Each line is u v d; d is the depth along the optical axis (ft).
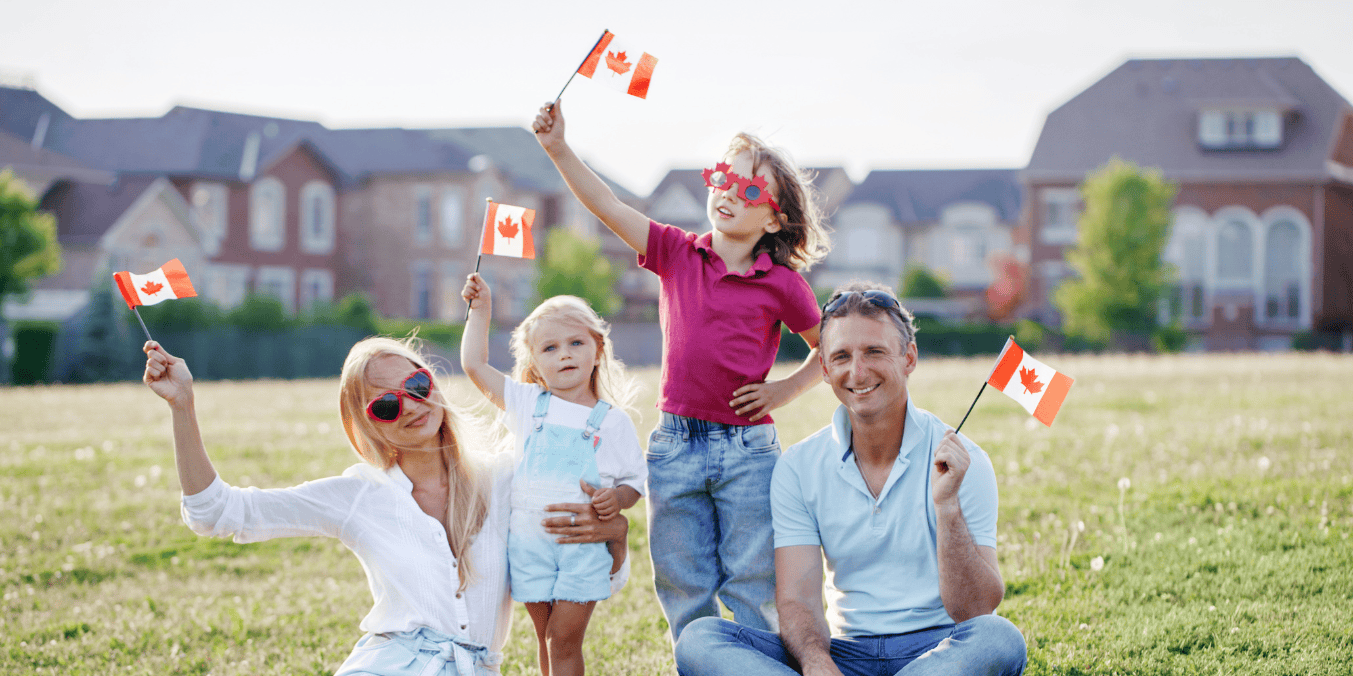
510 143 138.41
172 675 12.52
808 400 36.04
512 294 125.29
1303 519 16.39
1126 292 93.56
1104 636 12.36
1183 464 21.40
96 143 115.96
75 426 34.78
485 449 10.59
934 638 9.46
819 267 143.74
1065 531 16.71
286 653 13.12
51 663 12.98
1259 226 112.98
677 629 11.41
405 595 9.36
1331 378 38.88
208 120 118.93
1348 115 117.19
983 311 119.14
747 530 11.21
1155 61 121.39
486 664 9.77
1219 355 61.21
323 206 121.08
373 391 9.50
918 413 9.93
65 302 99.35
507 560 10.20
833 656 9.82
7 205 81.87
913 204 146.30
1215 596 13.48
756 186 11.37
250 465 25.13
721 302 11.34
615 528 10.43
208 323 84.53
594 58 11.06
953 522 9.04
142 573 17.06
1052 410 9.56
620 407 11.55
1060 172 115.03
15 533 19.29
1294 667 11.16
